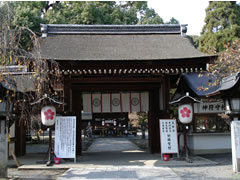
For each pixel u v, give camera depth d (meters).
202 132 13.09
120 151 14.93
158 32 14.75
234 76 8.27
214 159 11.27
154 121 13.06
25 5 28.42
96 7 31.02
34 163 10.62
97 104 13.34
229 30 21.02
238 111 8.44
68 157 10.45
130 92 13.48
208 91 11.67
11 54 7.58
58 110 11.34
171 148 10.90
